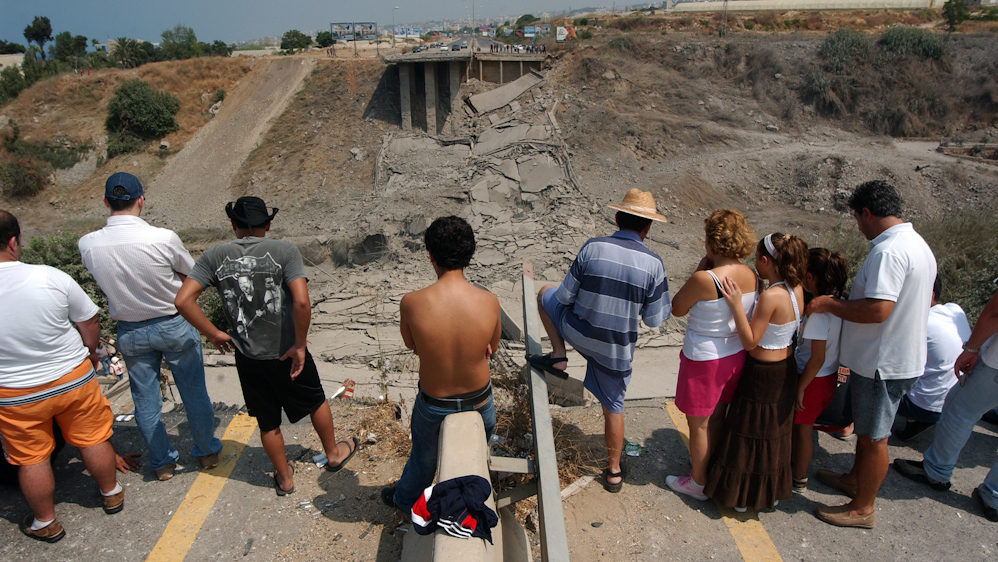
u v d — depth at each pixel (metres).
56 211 30.84
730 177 25.20
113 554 3.28
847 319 3.26
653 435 4.52
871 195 3.38
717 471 3.53
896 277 3.15
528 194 23.52
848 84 30.09
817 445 4.38
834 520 3.52
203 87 35.88
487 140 27.86
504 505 3.04
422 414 3.01
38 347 3.03
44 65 39.81
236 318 3.26
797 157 25.59
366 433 4.44
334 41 53.53
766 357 3.29
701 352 3.36
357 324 11.48
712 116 29.53
